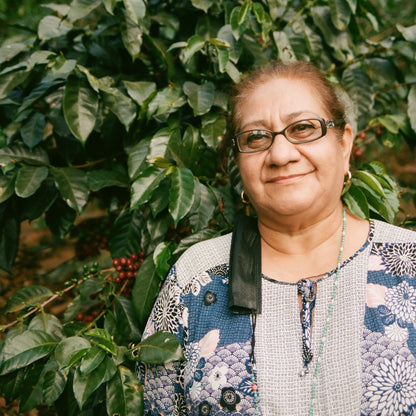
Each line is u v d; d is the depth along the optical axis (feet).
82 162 5.97
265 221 3.74
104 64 5.92
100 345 3.97
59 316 9.07
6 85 5.38
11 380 4.75
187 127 5.29
